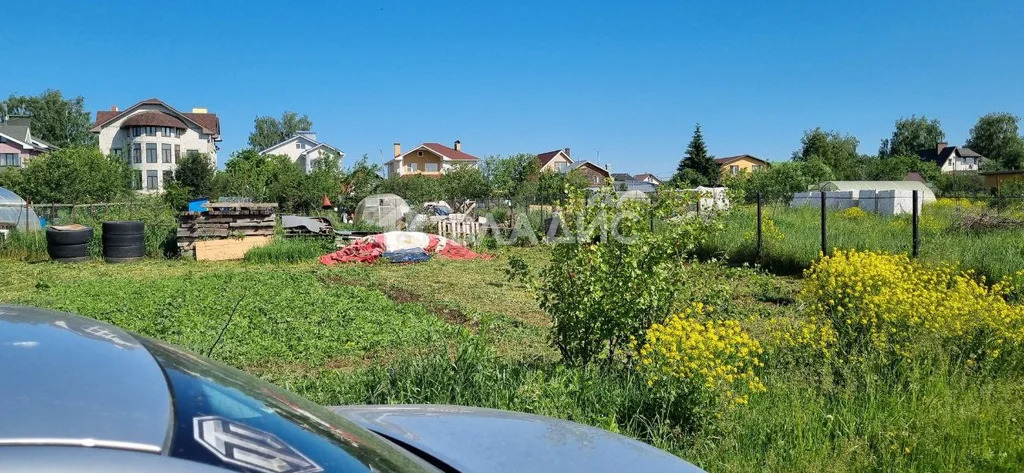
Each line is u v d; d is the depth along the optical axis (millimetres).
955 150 109875
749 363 5852
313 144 95875
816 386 5656
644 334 6199
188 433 1479
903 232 17422
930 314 6355
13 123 72875
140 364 1766
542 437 2744
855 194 33375
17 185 38375
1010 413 5273
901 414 5145
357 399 5176
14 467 1200
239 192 45031
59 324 1972
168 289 13648
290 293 13133
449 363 5398
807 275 7434
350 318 10523
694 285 6574
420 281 15727
